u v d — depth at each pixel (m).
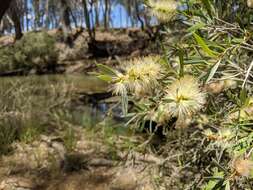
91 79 12.77
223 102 1.81
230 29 1.44
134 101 1.95
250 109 1.34
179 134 2.55
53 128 4.88
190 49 1.64
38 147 4.28
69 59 22.19
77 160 3.86
